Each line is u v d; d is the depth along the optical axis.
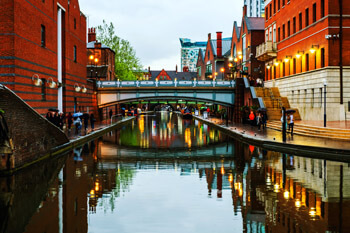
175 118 79.12
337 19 32.12
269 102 42.06
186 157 22.33
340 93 32.44
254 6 148.62
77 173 17.09
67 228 9.77
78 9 44.19
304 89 37.88
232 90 51.84
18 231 9.55
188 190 13.87
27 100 27.48
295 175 16.36
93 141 31.02
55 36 34.44
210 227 9.84
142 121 65.62
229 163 19.94
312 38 35.84
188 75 177.38
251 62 58.81
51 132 21.80
